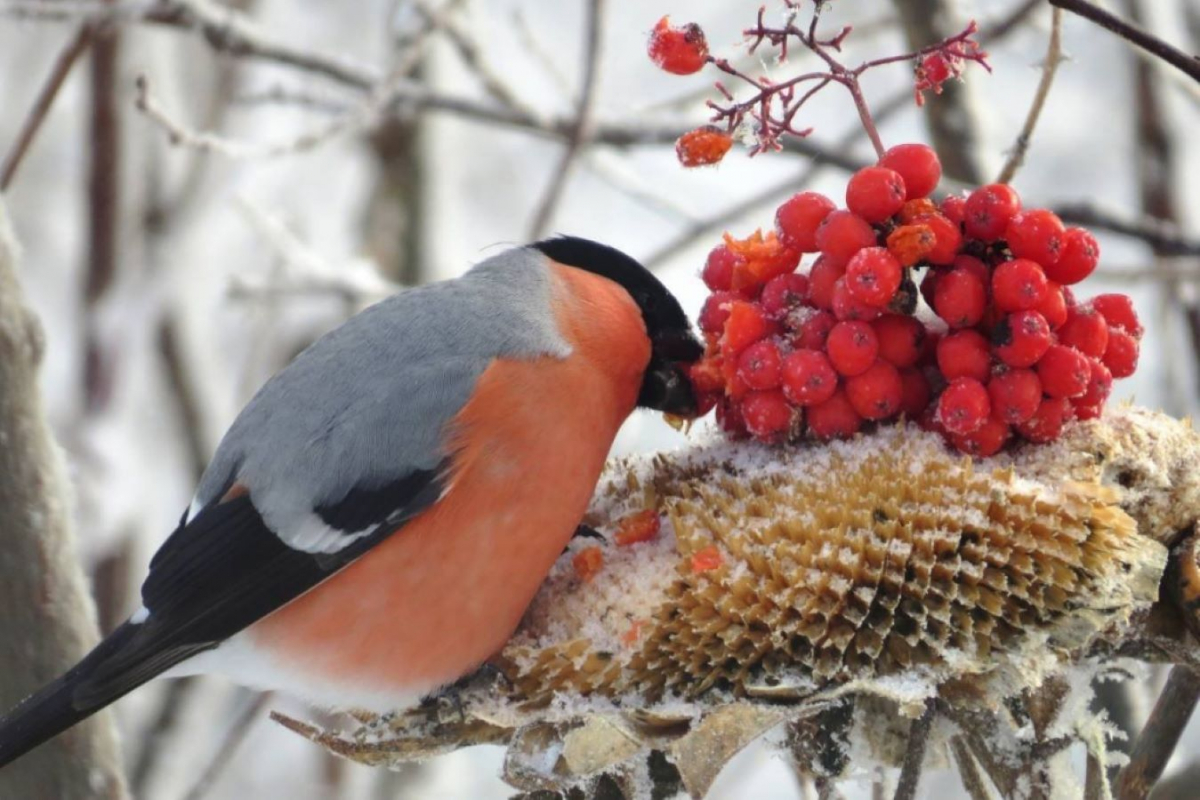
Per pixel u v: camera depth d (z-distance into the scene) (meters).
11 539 1.95
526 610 1.95
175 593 1.96
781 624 1.89
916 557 1.89
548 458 1.95
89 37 2.12
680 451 1.94
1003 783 1.89
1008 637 1.88
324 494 1.95
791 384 1.90
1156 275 2.12
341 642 1.95
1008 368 1.89
